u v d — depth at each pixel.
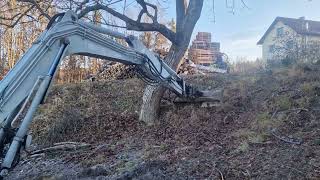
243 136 7.04
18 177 7.42
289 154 5.98
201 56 18.62
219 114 8.53
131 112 9.92
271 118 7.54
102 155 7.77
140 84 11.52
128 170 6.68
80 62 18.34
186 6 9.27
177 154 7.02
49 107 10.84
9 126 3.75
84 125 9.58
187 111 8.98
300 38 13.58
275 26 32.56
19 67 3.96
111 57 5.49
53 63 4.21
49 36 4.29
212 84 10.78
